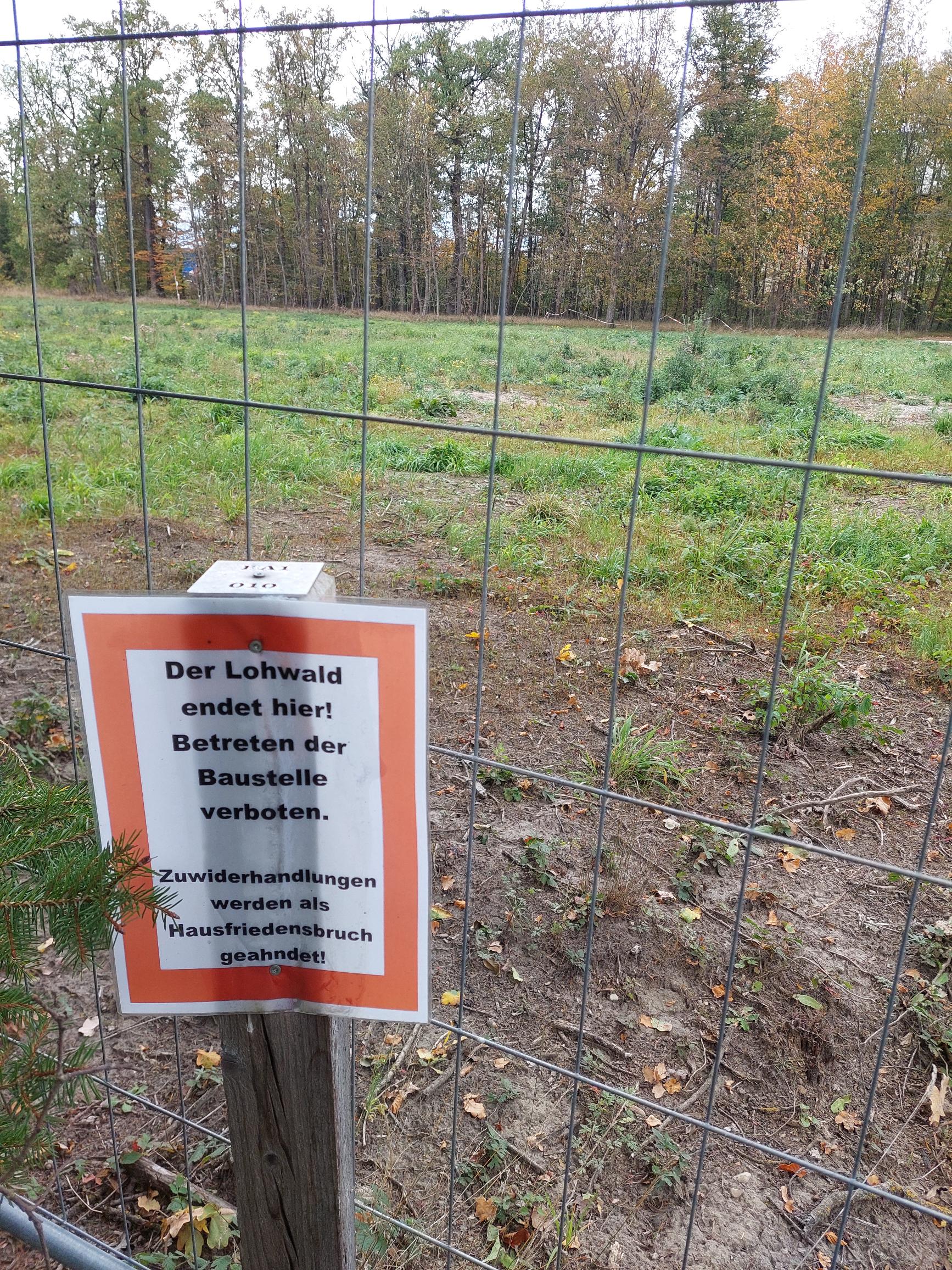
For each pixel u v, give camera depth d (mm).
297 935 1054
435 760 3715
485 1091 2258
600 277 22375
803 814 3508
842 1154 2176
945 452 11109
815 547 6648
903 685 4738
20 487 7055
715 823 1180
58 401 10398
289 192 29594
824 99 24328
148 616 916
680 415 13805
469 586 5727
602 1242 1931
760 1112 2283
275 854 1014
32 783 1343
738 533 6613
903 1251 1958
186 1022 2408
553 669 4656
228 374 15398
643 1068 2371
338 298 32188
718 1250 1934
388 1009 1076
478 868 3049
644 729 4109
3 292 24703
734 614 5488
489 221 31938
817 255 25078
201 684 941
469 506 7504
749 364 18641
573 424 12664
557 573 6059
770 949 2750
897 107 24875
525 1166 2080
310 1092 1139
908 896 3059
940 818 3529
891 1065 2416
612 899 2893
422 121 30281
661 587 5914
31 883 1062
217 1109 2146
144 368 15156
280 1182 1210
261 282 30984
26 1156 999
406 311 32125
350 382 14773
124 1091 1711
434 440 9922
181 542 6293
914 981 2666
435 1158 2082
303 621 904
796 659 4934
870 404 16562
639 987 2627
